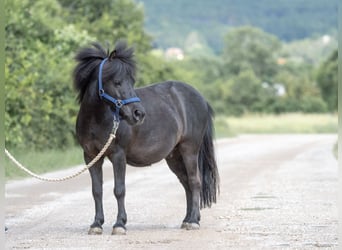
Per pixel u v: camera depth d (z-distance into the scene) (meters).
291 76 99.75
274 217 13.53
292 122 71.19
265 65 107.75
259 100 86.12
